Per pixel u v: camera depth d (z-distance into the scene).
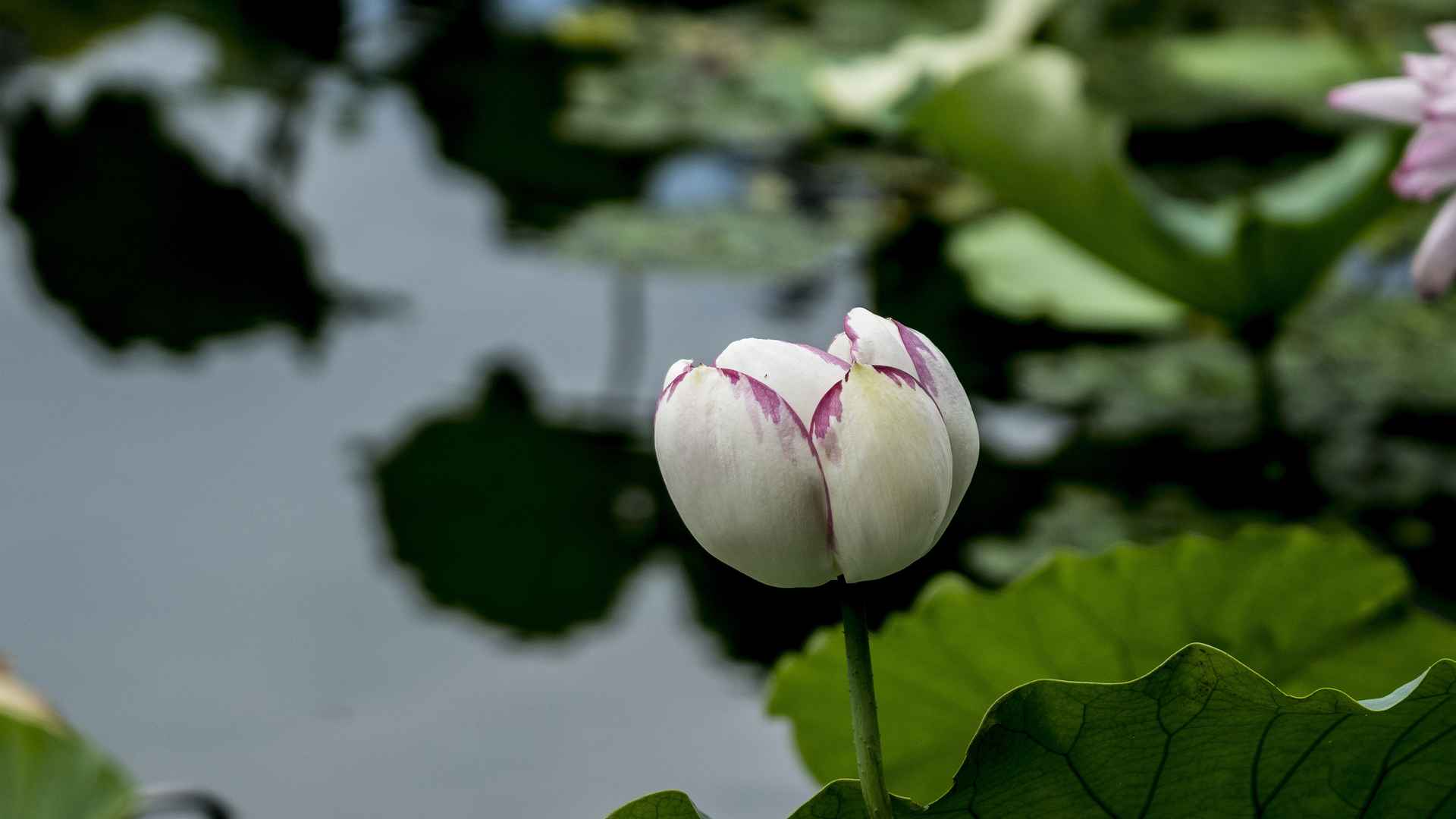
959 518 4.25
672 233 5.89
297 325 5.77
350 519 4.60
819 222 6.21
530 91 7.98
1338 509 4.10
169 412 5.13
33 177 6.82
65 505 4.60
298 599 4.20
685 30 8.80
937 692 2.00
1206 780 1.75
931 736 2.01
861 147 7.23
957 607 1.97
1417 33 7.50
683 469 1.67
